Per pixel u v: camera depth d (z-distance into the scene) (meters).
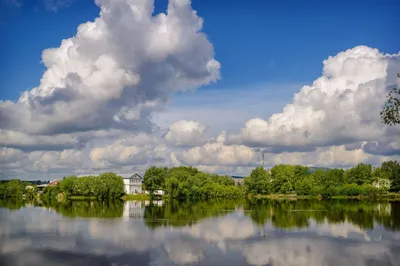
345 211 131.88
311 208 148.25
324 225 92.19
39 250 62.34
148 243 68.12
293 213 125.25
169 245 66.44
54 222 97.50
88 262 55.00
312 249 63.53
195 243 68.31
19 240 70.50
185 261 55.66
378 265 54.06
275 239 72.44
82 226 89.62
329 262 55.59
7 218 107.62
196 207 157.88
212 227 88.56
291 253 60.66
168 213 126.00
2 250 61.97
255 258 57.50
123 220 102.94
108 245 66.25
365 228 86.50
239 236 75.88
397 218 107.38
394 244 67.69
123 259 56.78
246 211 134.75
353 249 63.69
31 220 102.25
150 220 103.25
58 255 59.09
